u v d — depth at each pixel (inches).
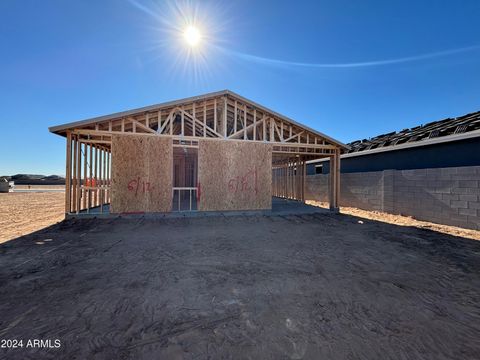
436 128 369.4
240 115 399.2
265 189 370.6
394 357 75.4
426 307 106.0
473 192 272.4
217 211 350.6
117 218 317.7
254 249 189.9
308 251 185.8
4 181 1032.8
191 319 94.4
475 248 196.9
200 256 171.5
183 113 344.2
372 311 102.0
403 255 177.5
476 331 89.4
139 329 87.9
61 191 1091.3
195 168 586.9
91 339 82.2
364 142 549.6
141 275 136.9
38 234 233.6
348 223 306.0
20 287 120.6
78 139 322.3
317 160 547.2
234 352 76.3
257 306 104.8
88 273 139.1
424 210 327.3
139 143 325.1
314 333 86.5
